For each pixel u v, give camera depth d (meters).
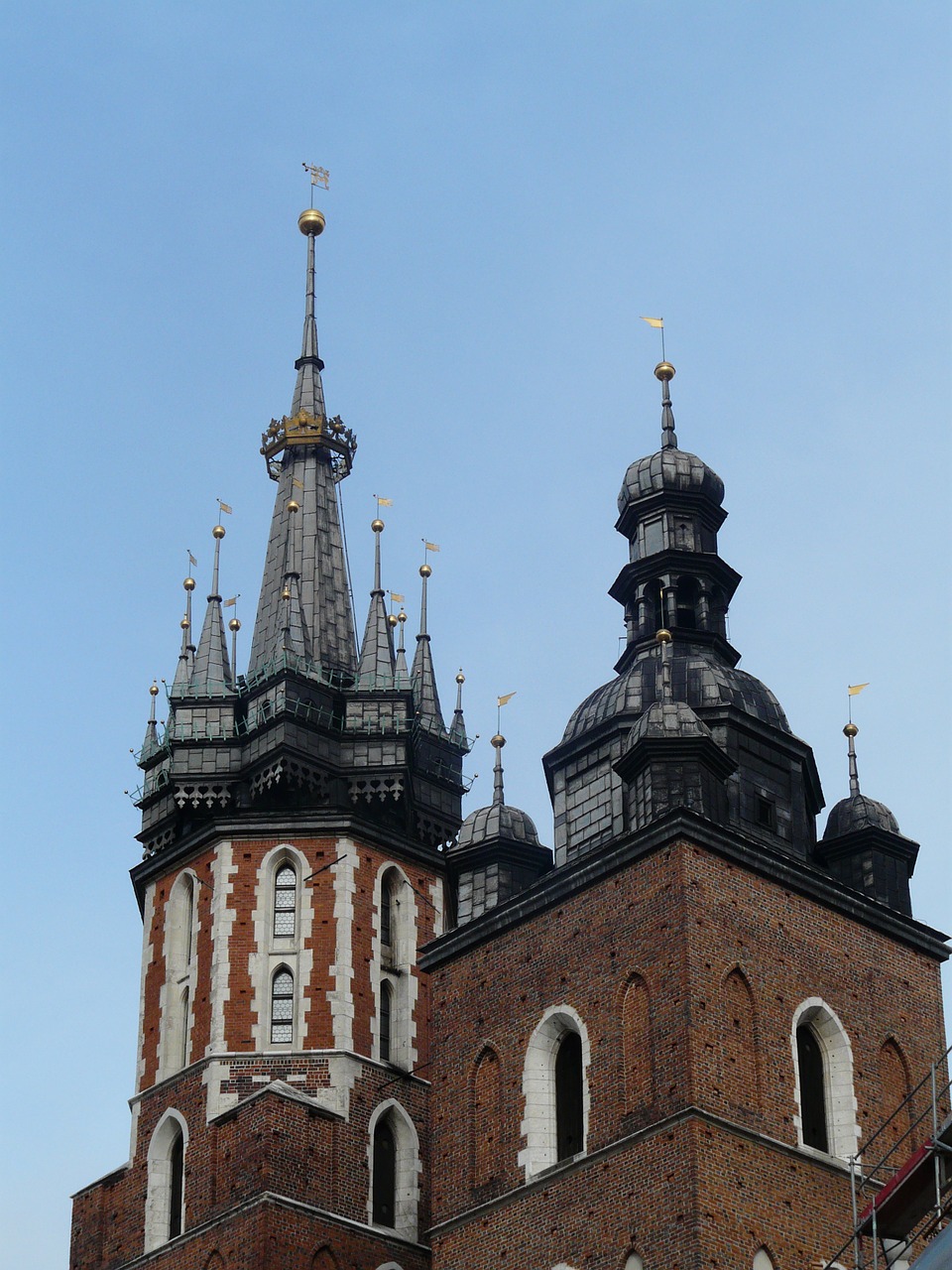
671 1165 71.69
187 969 90.69
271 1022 88.44
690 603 86.50
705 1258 70.12
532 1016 77.56
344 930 89.75
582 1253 72.94
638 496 88.12
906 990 79.44
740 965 75.19
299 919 90.06
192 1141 86.94
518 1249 74.62
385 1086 88.06
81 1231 89.25
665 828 75.69
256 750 92.56
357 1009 88.75
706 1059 73.00
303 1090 87.00
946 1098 78.56
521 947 78.88
